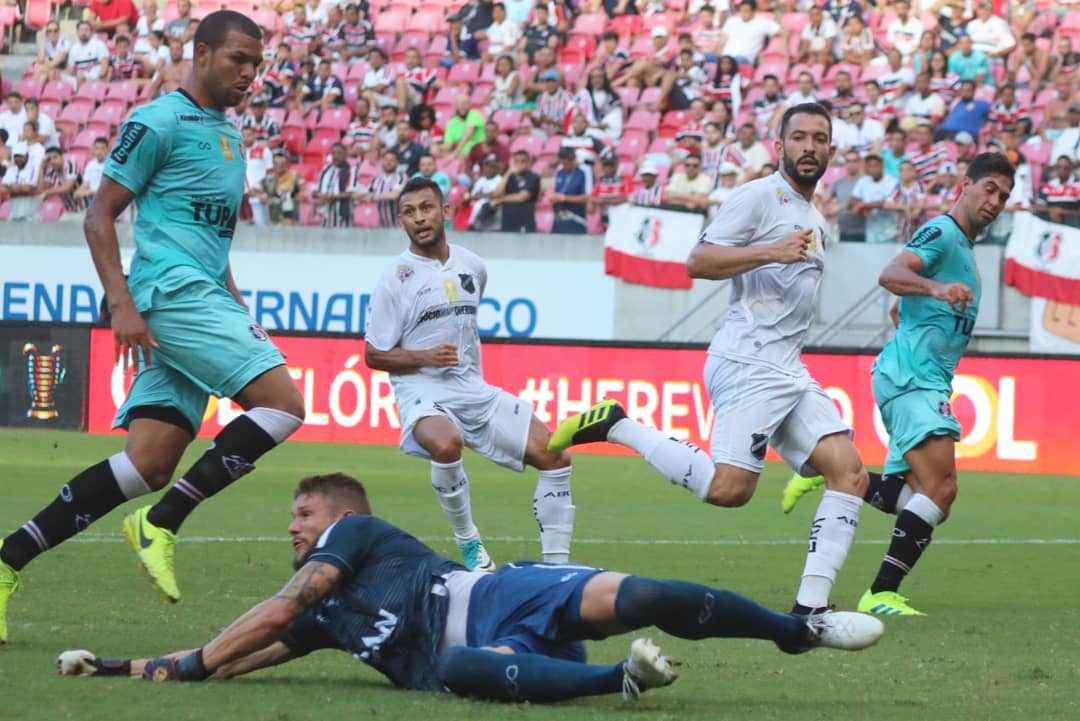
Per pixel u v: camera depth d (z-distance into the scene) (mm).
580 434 19938
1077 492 44656
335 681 14445
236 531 30234
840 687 15133
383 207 61000
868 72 64688
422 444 23391
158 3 77125
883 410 22656
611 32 68688
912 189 57312
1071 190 57094
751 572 25594
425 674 13742
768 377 19453
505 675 12898
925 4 68062
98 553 25844
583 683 12750
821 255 19875
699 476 19438
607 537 31016
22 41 78375
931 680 15695
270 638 13633
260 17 76125
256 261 61000
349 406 55594
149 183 17312
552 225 60000
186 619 18812
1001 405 51375
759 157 59625
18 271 62500
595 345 53719
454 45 71938
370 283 60469
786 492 25750
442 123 68938
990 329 56219
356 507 14156
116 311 16750
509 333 59719
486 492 41469
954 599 23250
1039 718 13492
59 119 71250
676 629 13164
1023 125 61469
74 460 45781
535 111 67250
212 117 17625
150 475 17094
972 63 63344
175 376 17359
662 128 65062
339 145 62938
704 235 19672
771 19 68562
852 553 30047
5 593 16625
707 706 13672
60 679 13922
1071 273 55125
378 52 70312
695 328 58250
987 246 56062
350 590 13820
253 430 17062
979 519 37000
